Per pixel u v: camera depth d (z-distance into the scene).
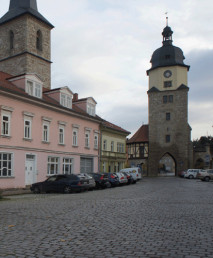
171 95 65.50
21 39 37.19
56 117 31.19
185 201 15.13
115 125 48.53
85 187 22.23
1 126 24.16
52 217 9.87
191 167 65.12
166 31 68.50
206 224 8.70
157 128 65.81
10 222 8.95
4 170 24.41
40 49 39.34
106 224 8.67
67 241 6.68
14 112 25.53
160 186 29.53
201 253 5.73
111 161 43.38
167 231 7.71
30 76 28.17
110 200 15.57
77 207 12.52
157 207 12.59
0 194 16.98
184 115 64.25
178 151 63.88
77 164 34.53
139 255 5.62
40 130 28.70
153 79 67.94
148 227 8.24
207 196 18.11
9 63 38.06
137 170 36.81
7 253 5.77
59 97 32.31
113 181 28.66
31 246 6.26
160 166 81.88
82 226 8.36
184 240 6.75
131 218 9.74
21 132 26.28
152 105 66.69
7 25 38.66
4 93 24.22
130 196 18.16
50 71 40.84
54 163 30.94
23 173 26.34
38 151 28.36
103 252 5.83
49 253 5.77
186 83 66.62
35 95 28.80
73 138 34.25
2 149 24.11
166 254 5.68
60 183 21.81
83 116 35.50
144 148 67.25
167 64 65.75
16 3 38.75
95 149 38.78
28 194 21.55
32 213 10.77
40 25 39.28
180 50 67.81
